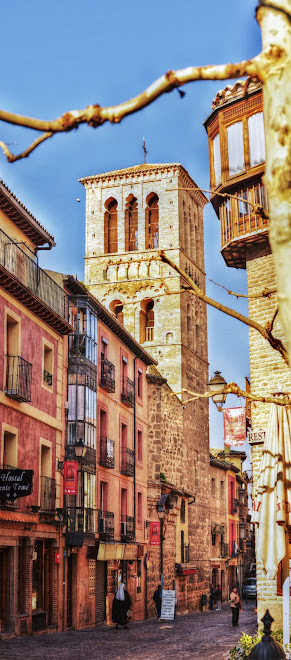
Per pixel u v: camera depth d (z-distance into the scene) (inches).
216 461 2955.2
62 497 1326.3
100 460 1550.2
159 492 1980.8
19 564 1131.3
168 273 2623.0
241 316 364.2
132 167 2817.4
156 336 2598.4
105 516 1557.6
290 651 565.0
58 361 1363.2
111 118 164.4
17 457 1135.6
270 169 145.9
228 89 899.4
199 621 1718.8
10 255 1131.9
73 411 1393.9
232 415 1094.4
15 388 1125.1
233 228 898.7
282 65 145.3
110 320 1619.1
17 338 1162.0
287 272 142.2
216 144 920.3
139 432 1921.8
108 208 2787.9
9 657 848.9
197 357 2723.9
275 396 642.8
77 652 945.5
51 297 1309.1
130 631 1357.0
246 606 2719.0
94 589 1476.4
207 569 2549.2
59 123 167.6
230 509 3174.2
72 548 1341.0
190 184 2827.3
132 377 1866.4
